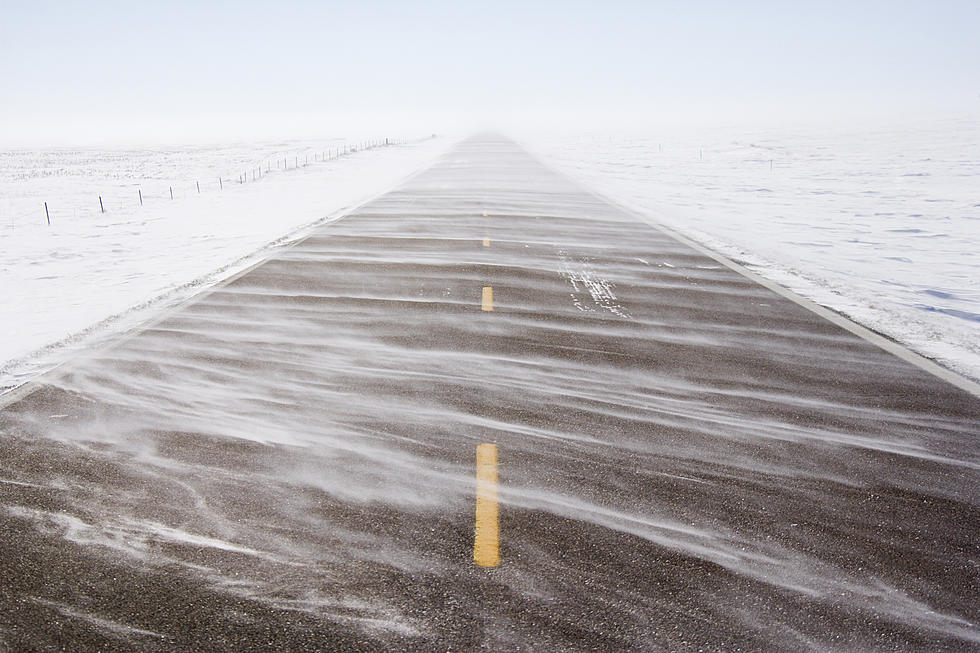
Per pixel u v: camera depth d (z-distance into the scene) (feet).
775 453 15.16
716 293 31.12
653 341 23.67
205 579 10.55
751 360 21.68
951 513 12.78
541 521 12.28
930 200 70.59
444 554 11.25
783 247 43.96
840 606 10.14
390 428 16.28
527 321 26.11
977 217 57.98
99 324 25.26
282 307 27.81
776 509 12.85
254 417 16.87
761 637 9.46
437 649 9.12
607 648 9.18
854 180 95.50
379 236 46.60
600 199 71.77
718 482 13.83
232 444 15.34
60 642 9.17
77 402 17.72
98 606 9.91
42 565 10.85
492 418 16.93
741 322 26.25
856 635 9.52
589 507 12.81
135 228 53.06
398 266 36.42
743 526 12.25
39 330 24.57
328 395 18.35
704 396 18.56
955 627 9.73
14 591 10.21
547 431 16.17
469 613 9.83
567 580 10.61
